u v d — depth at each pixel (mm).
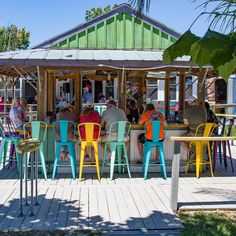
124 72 7285
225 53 1811
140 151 7078
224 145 7777
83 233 4070
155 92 15984
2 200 5293
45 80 7707
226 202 5191
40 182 6355
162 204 5121
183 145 7129
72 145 6551
